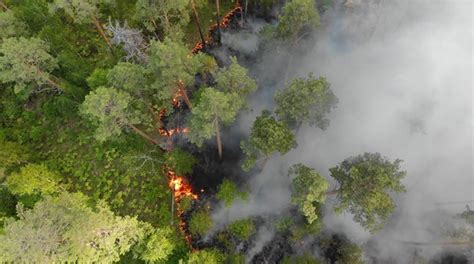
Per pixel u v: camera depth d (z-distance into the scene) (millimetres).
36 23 43250
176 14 42500
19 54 34594
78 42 48219
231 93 32250
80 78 40906
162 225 38562
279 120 34031
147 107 37875
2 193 38594
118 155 42062
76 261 32875
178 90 36719
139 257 35781
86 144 43062
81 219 30250
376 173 27469
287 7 35344
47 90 44344
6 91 46969
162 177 40969
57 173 41344
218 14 47438
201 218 38000
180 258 36750
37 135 43875
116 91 32625
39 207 29453
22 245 27328
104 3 48594
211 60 39656
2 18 39062
